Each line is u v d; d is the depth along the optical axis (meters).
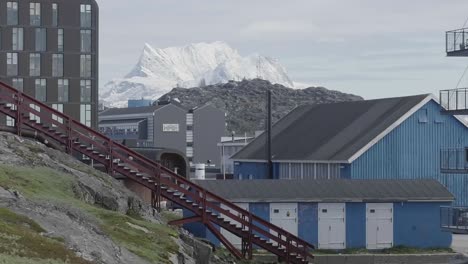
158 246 45.06
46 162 55.09
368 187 81.94
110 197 53.53
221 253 65.94
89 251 36.56
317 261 74.69
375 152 99.19
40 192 46.72
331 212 79.81
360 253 78.62
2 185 43.41
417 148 100.69
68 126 66.38
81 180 53.56
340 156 100.19
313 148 109.19
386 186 82.44
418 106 100.38
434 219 82.12
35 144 60.28
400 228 81.38
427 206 82.06
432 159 101.19
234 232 65.44
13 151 54.88
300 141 115.12
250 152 124.50
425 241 81.81
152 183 65.00
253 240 65.56
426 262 76.88
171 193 65.00
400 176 99.75
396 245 81.25
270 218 78.44
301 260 66.06
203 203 64.81
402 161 99.94
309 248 73.62
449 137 101.88
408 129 100.38
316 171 105.25
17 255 30.41
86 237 38.94
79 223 41.72
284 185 80.00
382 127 100.44
